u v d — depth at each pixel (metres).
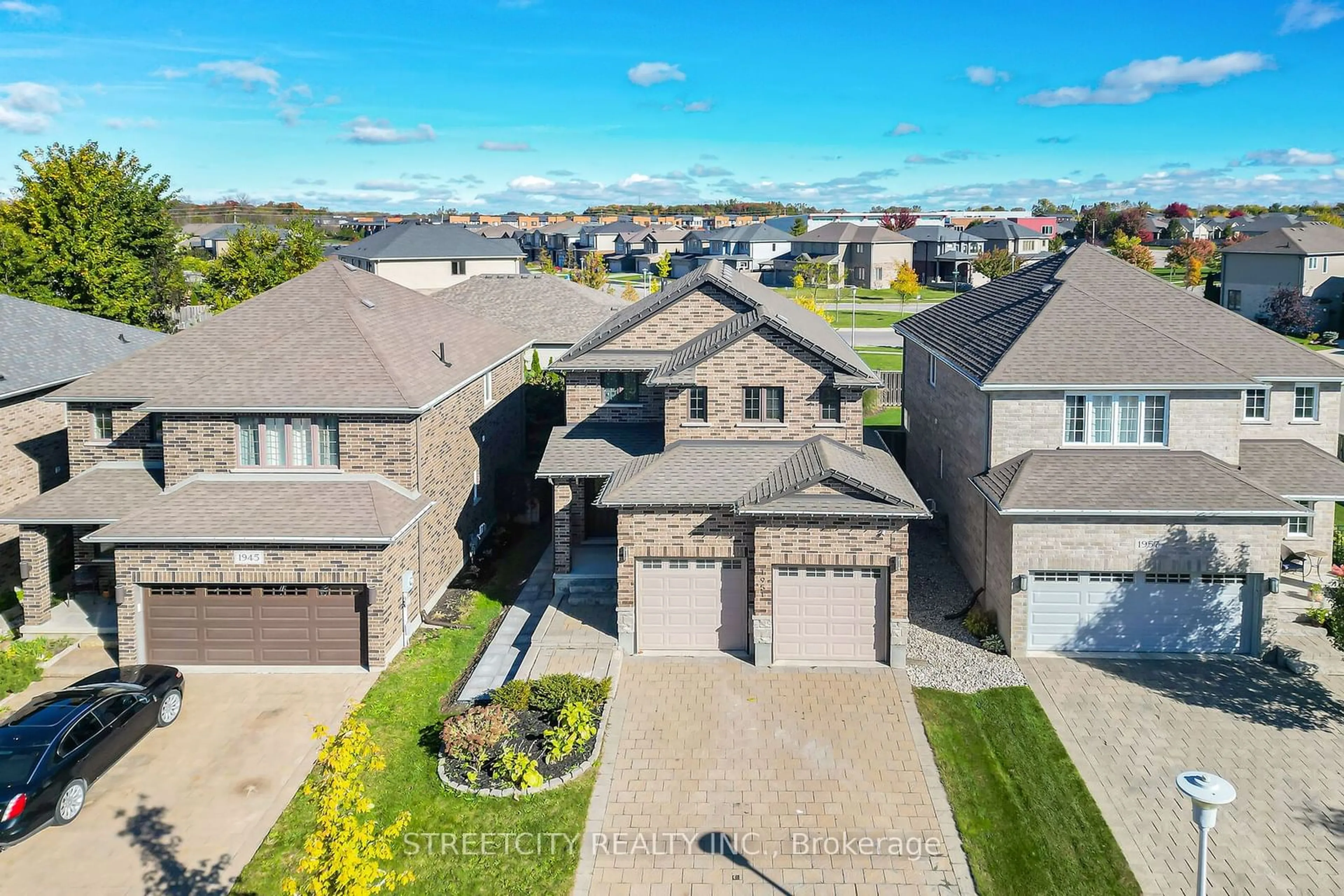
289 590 23.03
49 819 16.84
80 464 26.88
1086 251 30.30
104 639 24.69
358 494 23.91
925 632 24.44
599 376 29.75
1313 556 26.77
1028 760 18.62
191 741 19.83
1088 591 22.92
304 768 18.89
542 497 34.12
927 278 115.19
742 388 25.62
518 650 23.62
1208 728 19.64
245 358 26.20
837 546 22.09
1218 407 23.95
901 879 15.45
